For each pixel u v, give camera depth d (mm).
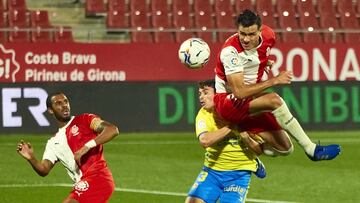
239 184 31047
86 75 70500
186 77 72312
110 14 80375
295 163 57281
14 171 53938
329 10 83312
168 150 62312
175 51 72375
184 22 80750
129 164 56500
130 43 71438
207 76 72312
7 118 68250
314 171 54344
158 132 70688
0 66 68625
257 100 29938
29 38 75500
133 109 70562
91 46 70625
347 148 63531
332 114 72562
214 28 80438
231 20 81312
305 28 81875
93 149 31797
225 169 30969
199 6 81875
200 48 31891
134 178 51688
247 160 31047
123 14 80625
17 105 68375
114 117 70375
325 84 72562
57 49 70000
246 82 30656
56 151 32062
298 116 72000
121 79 71250
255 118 30812
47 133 68875
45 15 79250
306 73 73062
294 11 82688
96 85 70188
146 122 70688
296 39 76938
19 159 58250
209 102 30672
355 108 72875
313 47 73312
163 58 72062
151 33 77000
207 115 31266
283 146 31109
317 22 82562
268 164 56812
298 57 73062
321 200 45688
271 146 31047
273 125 30812
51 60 69812
